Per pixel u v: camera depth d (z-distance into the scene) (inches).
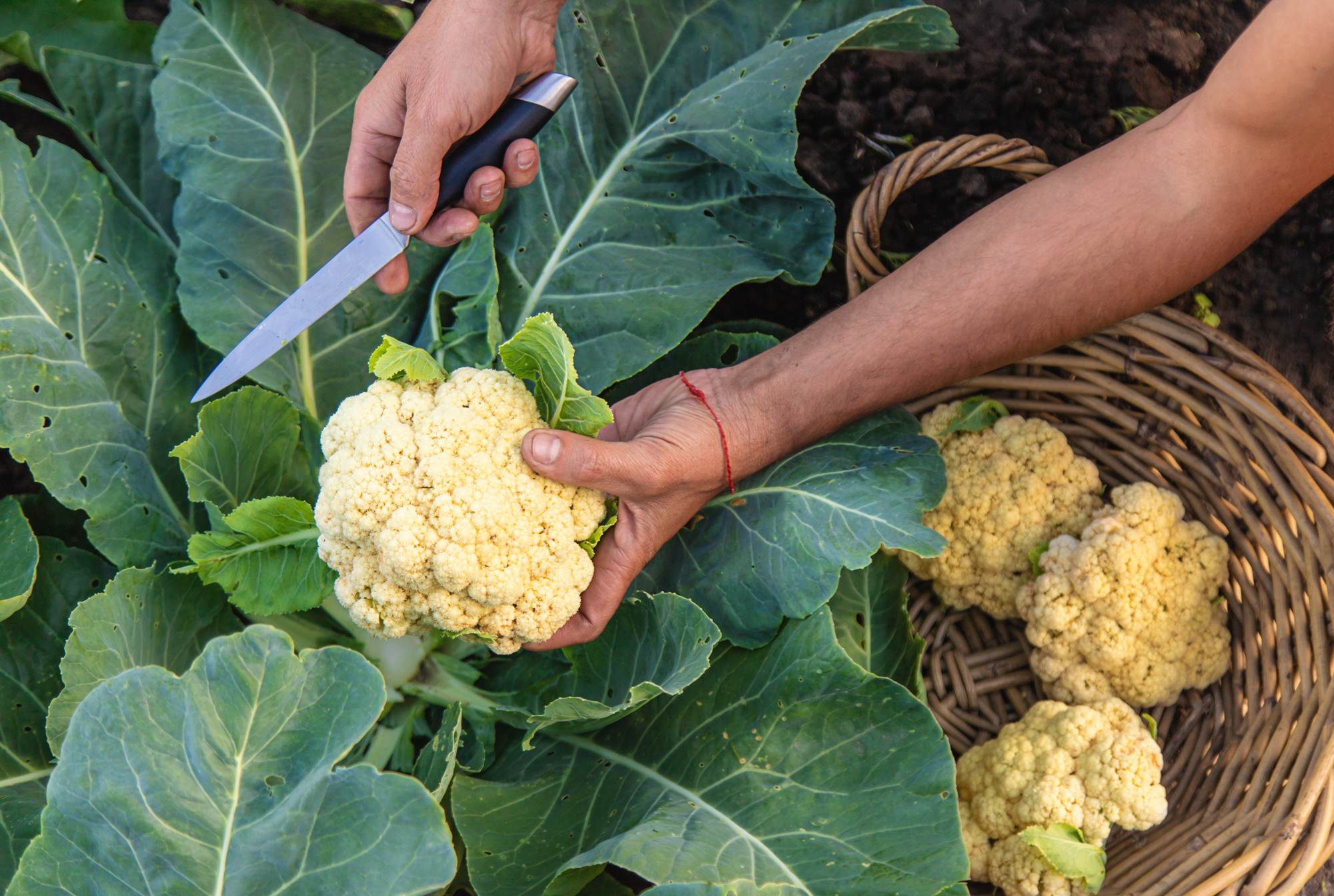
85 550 39.8
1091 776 40.8
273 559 38.8
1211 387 41.5
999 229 38.1
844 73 47.8
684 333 40.3
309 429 40.7
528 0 37.9
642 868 34.9
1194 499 42.9
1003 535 43.1
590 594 38.5
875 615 41.6
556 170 41.7
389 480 36.2
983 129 48.2
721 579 39.4
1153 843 41.2
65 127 43.1
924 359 38.5
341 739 34.5
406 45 37.9
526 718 38.8
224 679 34.8
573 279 41.2
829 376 38.4
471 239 40.8
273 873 33.7
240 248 40.4
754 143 40.4
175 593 38.6
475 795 37.9
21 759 37.7
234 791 34.2
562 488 36.9
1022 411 44.4
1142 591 41.8
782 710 37.8
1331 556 40.1
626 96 41.8
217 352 40.9
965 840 41.8
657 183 41.6
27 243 38.6
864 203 41.8
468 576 36.2
